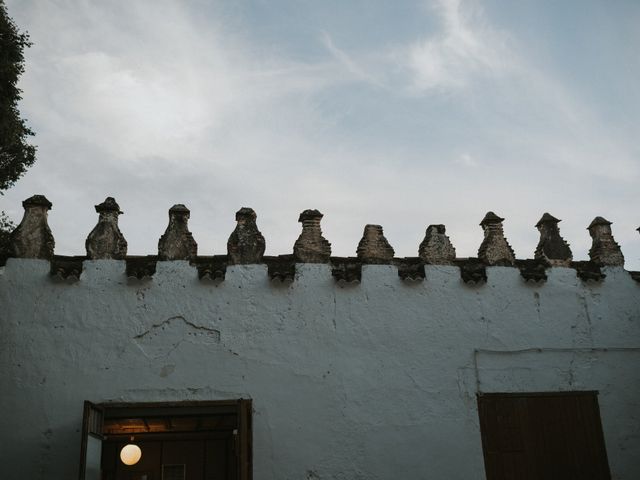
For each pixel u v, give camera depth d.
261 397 11.83
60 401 11.39
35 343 11.67
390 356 12.43
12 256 12.12
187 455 16.23
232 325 12.19
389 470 11.72
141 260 12.48
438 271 13.20
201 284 12.39
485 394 12.48
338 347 12.32
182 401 11.62
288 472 11.47
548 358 12.90
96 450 10.97
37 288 11.99
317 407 11.91
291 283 12.62
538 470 12.16
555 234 13.95
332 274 12.76
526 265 13.57
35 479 10.95
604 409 12.73
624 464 12.43
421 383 12.35
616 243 14.01
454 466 11.92
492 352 12.77
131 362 11.75
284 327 12.30
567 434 12.46
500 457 12.12
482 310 13.05
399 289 12.95
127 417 11.99
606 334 13.25
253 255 12.74
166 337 11.98
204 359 11.92
